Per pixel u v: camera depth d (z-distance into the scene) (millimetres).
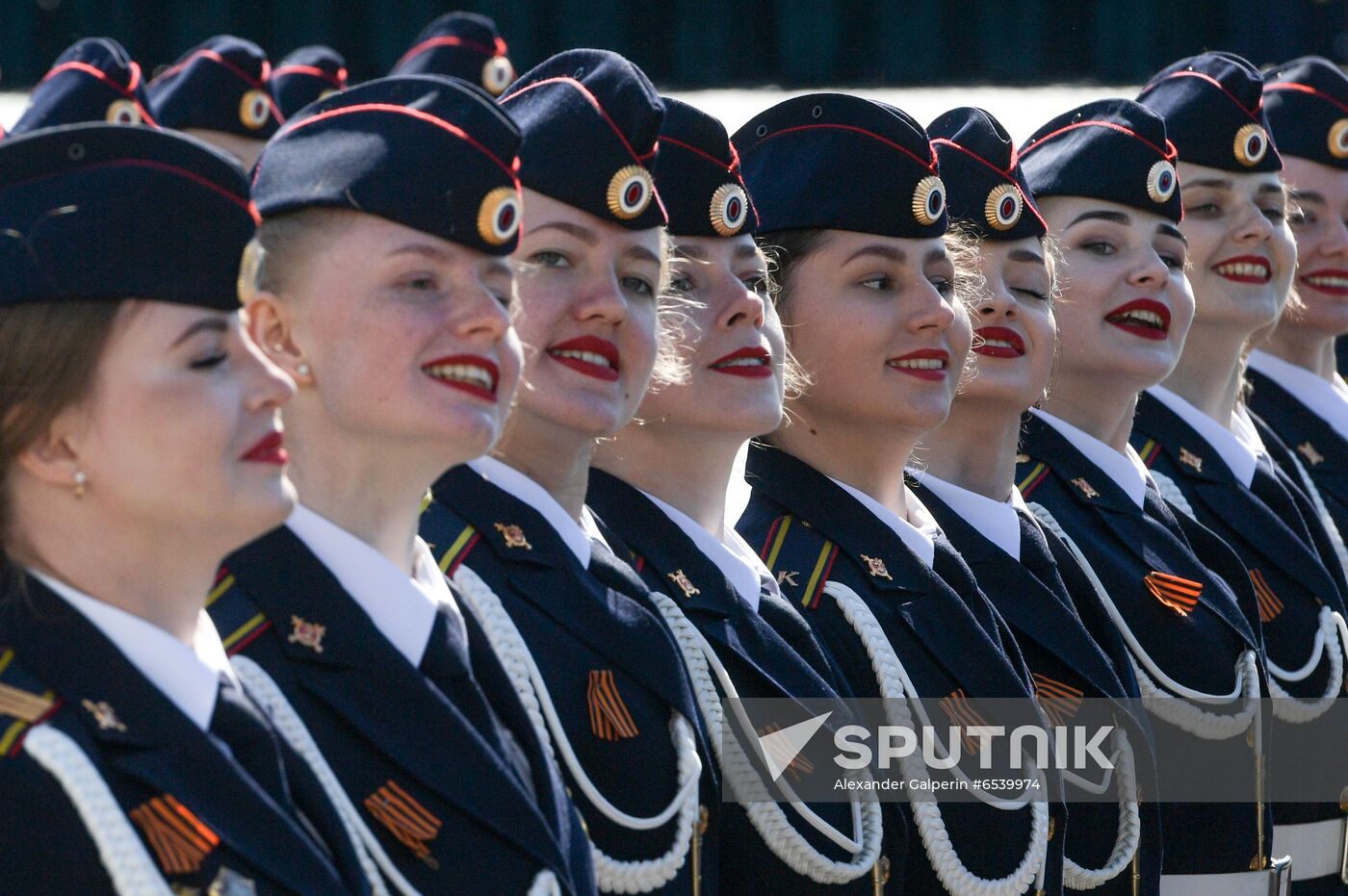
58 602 7891
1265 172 16797
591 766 10320
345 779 8859
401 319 9062
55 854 7543
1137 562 15062
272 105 17484
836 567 12688
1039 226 14195
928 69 37594
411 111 9281
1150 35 37156
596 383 10750
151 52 34844
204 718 8125
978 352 13844
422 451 9180
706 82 37375
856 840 11672
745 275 12023
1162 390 16891
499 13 36062
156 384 7809
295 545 9125
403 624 9195
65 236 7703
